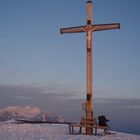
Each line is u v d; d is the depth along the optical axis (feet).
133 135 124.88
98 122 115.96
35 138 94.22
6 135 99.71
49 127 135.95
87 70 115.96
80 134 112.37
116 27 115.34
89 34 117.19
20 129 121.80
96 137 104.83
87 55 116.37
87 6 117.91
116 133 127.24
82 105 115.75
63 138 97.19
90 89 115.24
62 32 121.29
